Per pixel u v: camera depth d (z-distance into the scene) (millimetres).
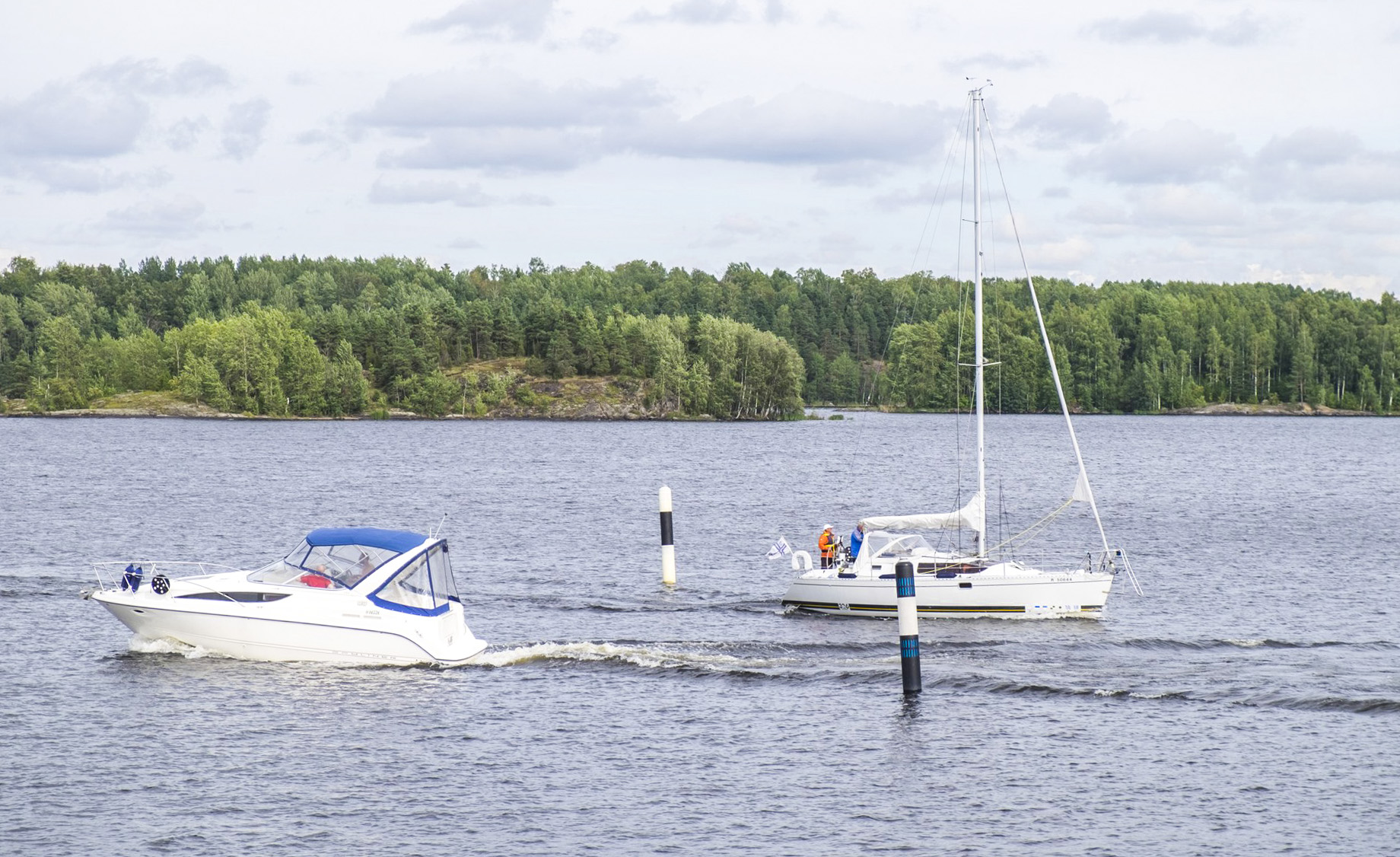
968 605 92875
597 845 50812
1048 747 61969
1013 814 54000
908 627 70438
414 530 145875
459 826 52469
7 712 65562
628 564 119625
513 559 121562
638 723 65562
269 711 66625
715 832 52062
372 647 75188
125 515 157000
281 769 58531
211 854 49500
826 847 50719
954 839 51531
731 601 100125
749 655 79062
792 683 72812
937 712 67500
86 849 49750
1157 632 88062
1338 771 58656
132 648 77188
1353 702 68250
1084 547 137875
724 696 70438
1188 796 55781
